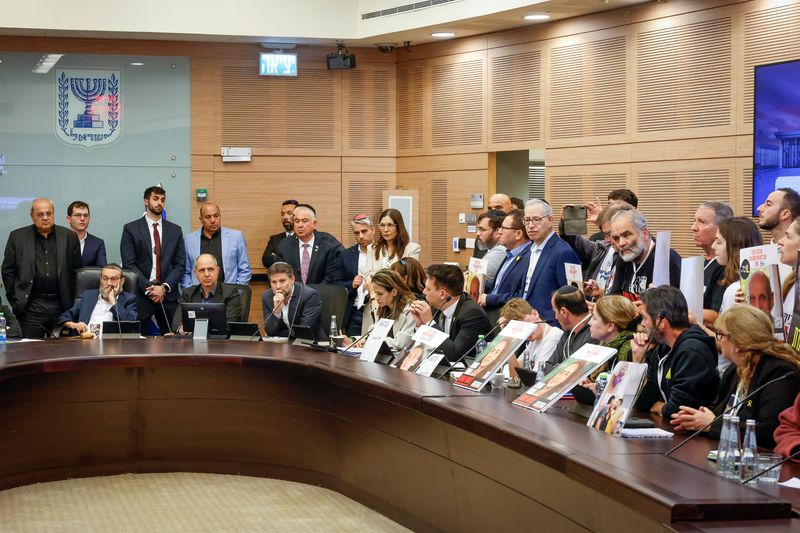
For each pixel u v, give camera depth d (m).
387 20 8.91
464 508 3.87
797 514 2.38
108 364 5.16
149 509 4.84
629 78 7.70
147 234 8.37
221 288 6.66
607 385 3.40
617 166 7.80
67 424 5.41
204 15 8.94
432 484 4.14
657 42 7.48
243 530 4.48
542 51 8.43
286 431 5.43
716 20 7.04
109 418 5.50
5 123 9.17
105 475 5.51
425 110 9.49
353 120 9.74
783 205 4.37
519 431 3.17
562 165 8.27
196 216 9.56
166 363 5.23
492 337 5.16
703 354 3.58
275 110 9.65
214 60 9.53
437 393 3.92
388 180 9.79
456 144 9.23
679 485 2.49
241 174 9.63
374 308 6.61
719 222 4.51
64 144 9.29
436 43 9.36
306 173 9.72
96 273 7.29
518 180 9.34
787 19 6.57
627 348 3.97
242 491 5.18
